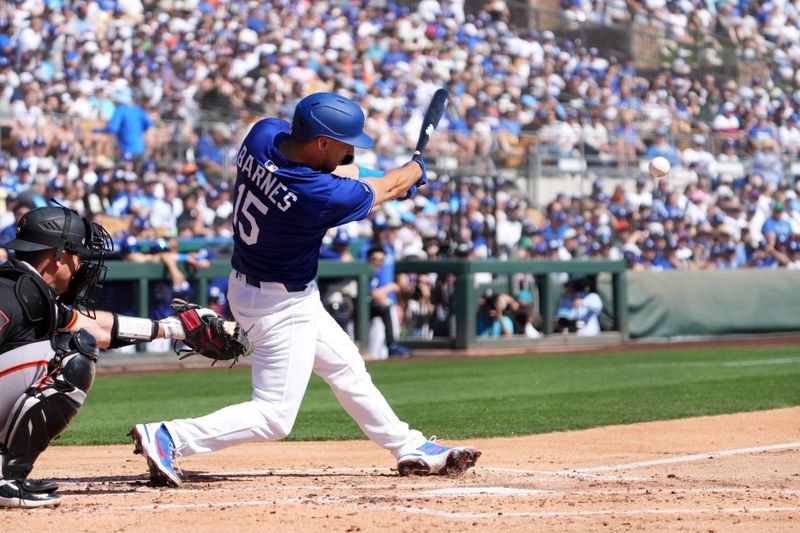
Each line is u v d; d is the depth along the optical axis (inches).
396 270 2438.5
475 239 2716.5
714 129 3718.0
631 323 2615.7
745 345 2496.3
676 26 4050.2
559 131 3309.5
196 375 1894.7
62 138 2324.1
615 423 1160.8
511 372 1871.3
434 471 794.8
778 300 2807.6
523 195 3024.1
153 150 2497.5
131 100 2662.4
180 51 2844.5
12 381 644.1
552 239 2878.9
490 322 2440.9
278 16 3144.7
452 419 1210.0
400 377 1806.1
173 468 740.7
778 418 1182.3
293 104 2920.8
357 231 2615.7
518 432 1097.4
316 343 751.1
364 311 2220.7
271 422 738.2
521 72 3499.0
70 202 2220.7
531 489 737.6
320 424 1198.9
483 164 2935.5
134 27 2834.6
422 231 2726.4
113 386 1694.1
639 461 891.4
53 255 656.4
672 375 1749.5
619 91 3668.8
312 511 644.7
